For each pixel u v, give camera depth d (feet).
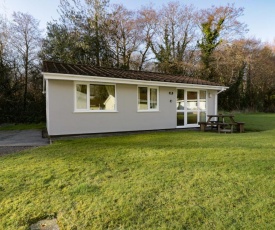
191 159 17.80
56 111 30.19
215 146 22.57
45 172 15.19
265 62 96.58
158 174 14.53
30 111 58.95
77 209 10.23
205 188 12.28
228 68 88.17
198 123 39.45
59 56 66.49
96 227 8.87
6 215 9.82
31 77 66.18
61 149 22.16
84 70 35.01
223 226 8.80
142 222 9.16
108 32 76.18
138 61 89.86
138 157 18.71
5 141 29.43
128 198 11.20
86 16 71.72
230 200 10.86
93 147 22.91
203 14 87.86
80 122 31.81
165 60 87.97
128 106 35.70
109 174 14.69
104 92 33.65
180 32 90.53
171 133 34.09
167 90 39.75
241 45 87.45
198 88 42.65
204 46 86.58
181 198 11.14
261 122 52.31
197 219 9.30
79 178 14.05
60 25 68.23
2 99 56.03
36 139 31.37
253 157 18.15
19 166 16.62
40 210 10.19
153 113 38.32
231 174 14.33
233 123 36.19
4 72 57.72
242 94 95.45
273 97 99.81
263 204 10.43
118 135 32.94
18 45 64.75
